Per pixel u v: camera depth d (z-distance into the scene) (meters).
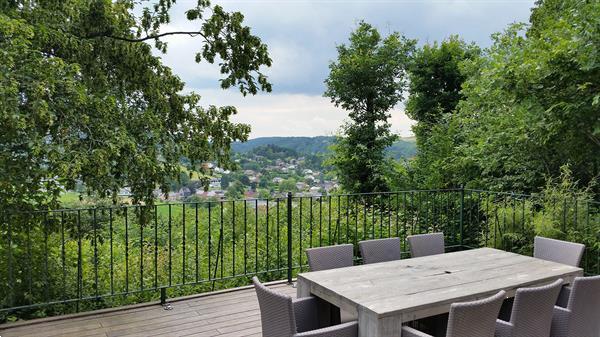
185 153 5.60
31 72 3.87
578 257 3.39
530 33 7.68
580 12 5.11
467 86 8.41
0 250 4.19
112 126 4.60
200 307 4.03
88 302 4.57
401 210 7.63
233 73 6.42
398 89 13.04
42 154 3.99
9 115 3.50
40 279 4.34
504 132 6.88
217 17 6.25
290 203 4.78
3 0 4.37
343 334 2.29
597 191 6.28
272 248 5.97
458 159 8.66
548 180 5.70
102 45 5.62
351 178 13.38
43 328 3.51
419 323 2.92
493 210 5.73
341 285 2.68
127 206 4.17
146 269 5.25
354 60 12.71
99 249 5.23
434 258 3.37
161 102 5.92
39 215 4.32
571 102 5.36
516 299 2.39
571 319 2.59
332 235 6.38
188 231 6.37
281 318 2.23
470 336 2.15
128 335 3.39
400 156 13.06
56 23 5.09
